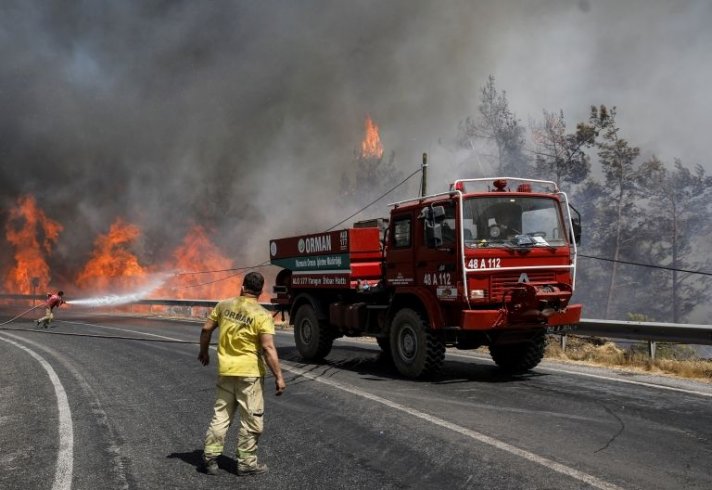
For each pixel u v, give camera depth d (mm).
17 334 17562
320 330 11109
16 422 6652
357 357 11711
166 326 20531
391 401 7316
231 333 4848
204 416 6793
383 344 11859
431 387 8266
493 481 4469
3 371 10391
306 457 5164
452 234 8422
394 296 9445
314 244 11305
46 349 13531
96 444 5695
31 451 5512
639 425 6020
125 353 12578
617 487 4305
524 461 4910
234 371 4754
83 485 4586
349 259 10227
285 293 12516
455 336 8680
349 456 5164
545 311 8297
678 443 5383
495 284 8422
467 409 6828
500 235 8562
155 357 11875
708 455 5031
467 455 5098
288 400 7539
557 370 9680
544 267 8734
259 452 5344
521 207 8836
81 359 11727
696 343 9539
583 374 9219
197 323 22172
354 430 6000
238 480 4637
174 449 5512
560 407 6879
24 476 4828
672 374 9188
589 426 6004
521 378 8945
